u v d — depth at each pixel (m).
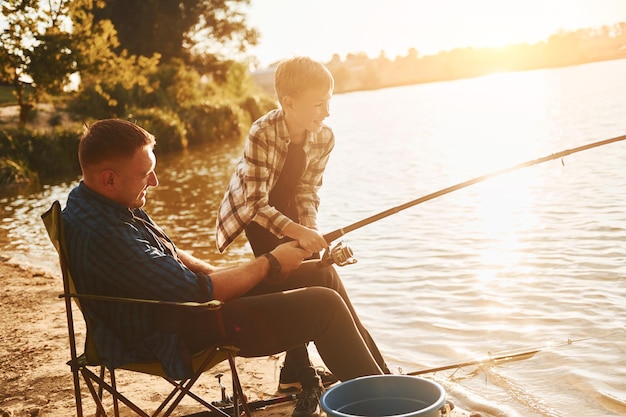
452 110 33.66
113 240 2.54
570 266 5.84
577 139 16.39
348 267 6.57
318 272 3.23
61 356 4.40
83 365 2.63
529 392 3.54
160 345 2.60
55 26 23.92
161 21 36.28
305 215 3.58
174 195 13.33
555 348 4.07
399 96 63.19
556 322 4.58
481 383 3.72
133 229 2.61
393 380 2.46
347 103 58.66
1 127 21.19
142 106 27.66
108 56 25.41
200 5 37.12
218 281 2.74
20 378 4.09
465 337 4.49
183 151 24.28
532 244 6.75
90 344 2.62
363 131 25.66
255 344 2.74
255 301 2.75
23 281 6.61
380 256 6.90
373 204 10.45
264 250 3.49
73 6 24.09
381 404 2.46
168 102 28.14
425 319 4.90
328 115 3.33
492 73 122.50
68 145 20.16
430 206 9.47
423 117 30.88
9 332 4.97
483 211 8.72
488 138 18.84
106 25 25.30
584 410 3.33
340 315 2.79
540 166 11.75
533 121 21.80
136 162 2.56
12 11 23.06
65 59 23.61
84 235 2.54
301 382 3.27
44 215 2.58
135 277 2.54
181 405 3.57
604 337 4.20
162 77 30.53
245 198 3.38
